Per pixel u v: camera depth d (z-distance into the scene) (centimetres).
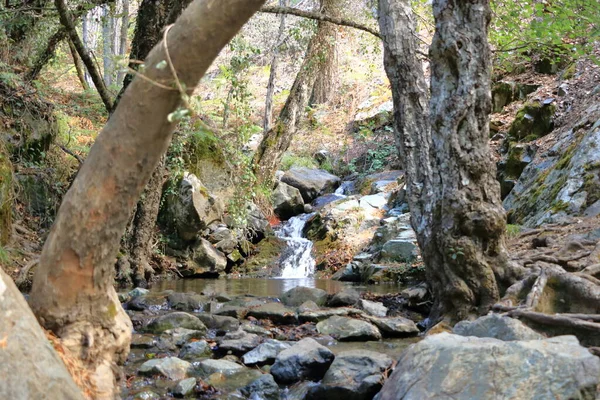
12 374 194
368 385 339
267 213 1312
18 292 216
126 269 866
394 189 1313
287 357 395
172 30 219
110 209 237
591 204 794
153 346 472
